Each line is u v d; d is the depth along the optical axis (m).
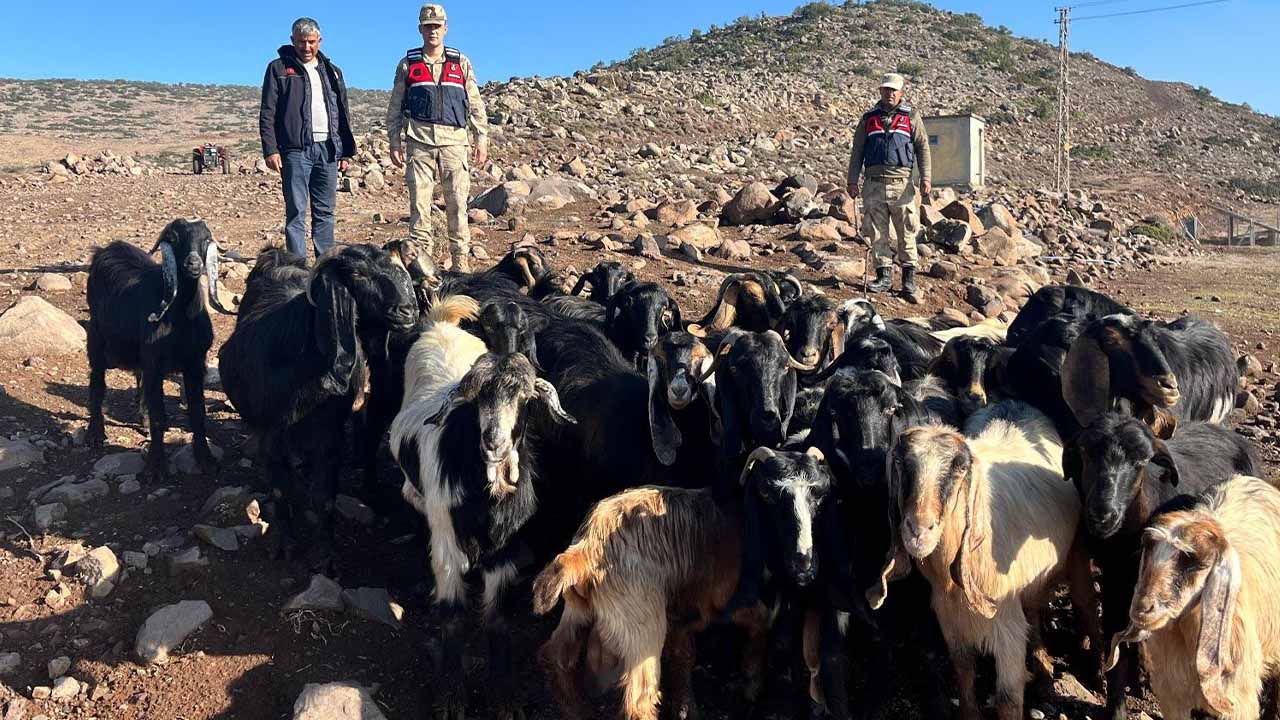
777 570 5.54
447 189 11.47
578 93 36.34
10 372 9.90
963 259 16.53
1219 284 19.16
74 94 81.69
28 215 18.52
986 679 6.18
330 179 10.95
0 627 6.56
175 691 6.05
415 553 7.63
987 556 5.32
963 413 6.83
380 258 7.42
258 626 6.58
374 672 6.33
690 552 5.78
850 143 38.38
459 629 6.07
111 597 6.84
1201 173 55.75
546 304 9.00
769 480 5.34
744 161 30.34
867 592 5.38
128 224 17.73
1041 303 8.00
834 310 7.66
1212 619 4.80
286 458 7.40
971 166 34.59
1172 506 5.38
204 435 8.46
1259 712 5.32
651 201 21.02
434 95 11.14
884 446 5.60
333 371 7.21
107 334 8.40
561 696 5.73
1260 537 5.15
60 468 8.41
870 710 5.87
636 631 5.53
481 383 5.75
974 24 84.75
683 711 5.98
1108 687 5.80
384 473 8.82
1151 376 6.03
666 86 40.62
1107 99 72.19
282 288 8.43
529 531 6.36
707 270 14.34
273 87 10.44
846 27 76.50
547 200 18.95
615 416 6.83
